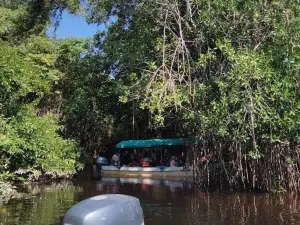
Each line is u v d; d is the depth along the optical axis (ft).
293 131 39.99
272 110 39.19
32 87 57.52
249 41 43.60
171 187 50.75
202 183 50.44
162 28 49.37
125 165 71.46
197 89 44.24
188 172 58.75
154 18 49.98
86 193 45.24
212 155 49.57
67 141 64.54
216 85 43.93
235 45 44.32
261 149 44.14
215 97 43.83
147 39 51.16
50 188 49.24
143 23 52.42
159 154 74.28
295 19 39.09
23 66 52.60
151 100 42.52
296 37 39.11
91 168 78.48
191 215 32.99
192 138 51.57
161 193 45.34
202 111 44.16
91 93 70.18
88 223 16.20
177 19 47.78
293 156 43.86
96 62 67.05
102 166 69.21
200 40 45.70
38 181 54.80
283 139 40.75
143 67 53.31
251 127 40.06
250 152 40.68
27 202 38.81
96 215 16.38
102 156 81.35
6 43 66.08
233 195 43.16
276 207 36.01
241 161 45.37
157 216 32.60
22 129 49.60
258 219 31.30
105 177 64.69
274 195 42.45
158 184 54.44
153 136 77.05
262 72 38.65
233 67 39.75
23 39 77.30
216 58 44.57
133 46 53.42
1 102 49.44
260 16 42.60
